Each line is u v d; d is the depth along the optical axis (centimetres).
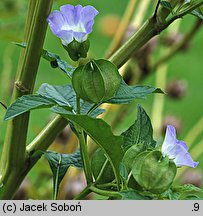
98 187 69
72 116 66
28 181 96
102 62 68
